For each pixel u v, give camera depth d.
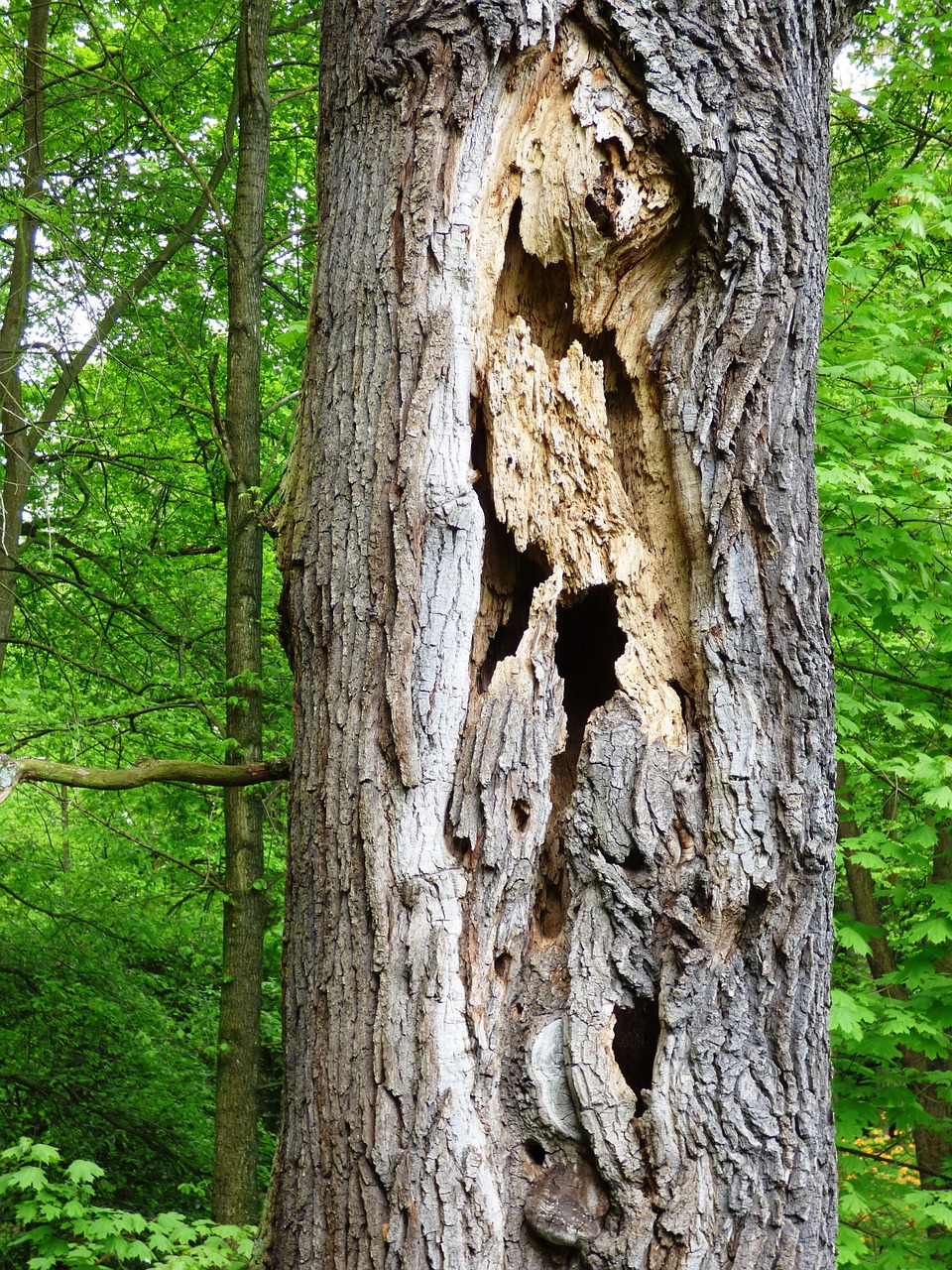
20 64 7.12
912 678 5.27
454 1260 1.80
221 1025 6.48
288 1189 1.96
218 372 8.05
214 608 8.29
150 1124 7.89
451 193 2.08
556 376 2.18
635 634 2.13
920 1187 4.94
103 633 7.43
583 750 2.07
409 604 2.00
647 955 1.98
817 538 2.17
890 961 7.43
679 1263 1.85
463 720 2.02
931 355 4.56
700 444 2.10
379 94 2.16
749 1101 1.92
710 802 2.00
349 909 1.96
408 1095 1.86
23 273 6.97
